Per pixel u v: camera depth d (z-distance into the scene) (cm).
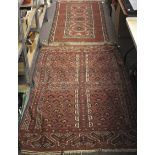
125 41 352
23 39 243
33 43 316
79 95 271
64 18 454
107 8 494
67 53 347
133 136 223
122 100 263
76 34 399
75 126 234
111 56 338
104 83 289
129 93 272
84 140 220
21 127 233
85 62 326
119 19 343
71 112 250
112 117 243
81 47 361
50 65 321
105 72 307
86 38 386
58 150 212
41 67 317
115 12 379
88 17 458
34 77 297
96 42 374
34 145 217
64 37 390
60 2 526
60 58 336
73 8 496
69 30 411
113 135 224
